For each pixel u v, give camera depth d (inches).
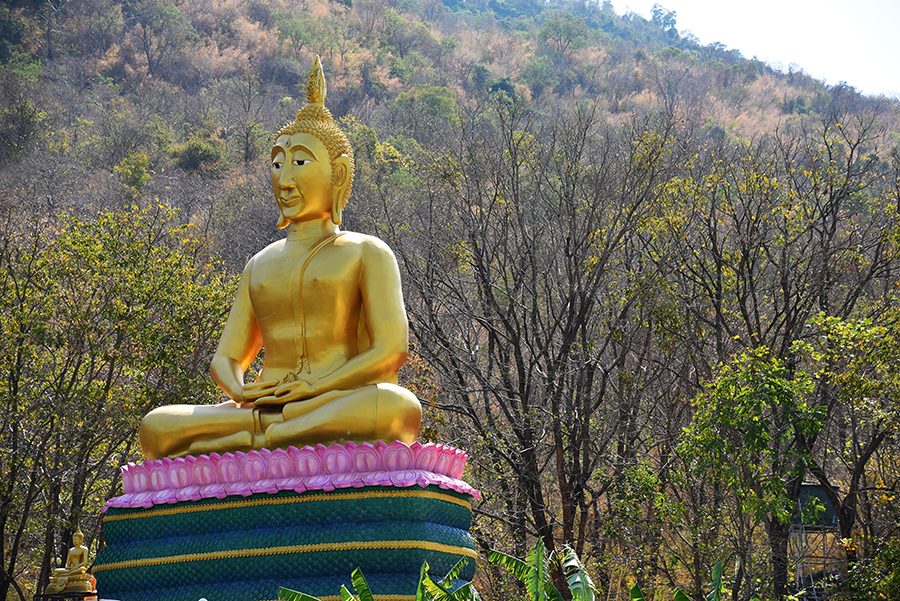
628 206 838.5
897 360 601.6
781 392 637.3
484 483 785.6
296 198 416.5
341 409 364.5
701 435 649.0
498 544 813.2
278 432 369.7
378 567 333.7
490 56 4372.5
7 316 685.9
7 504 661.9
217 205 1914.4
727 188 868.6
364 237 418.0
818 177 847.7
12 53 3011.8
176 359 708.0
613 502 784.9
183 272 733.9
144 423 389.4
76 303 705.6
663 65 4761.3
